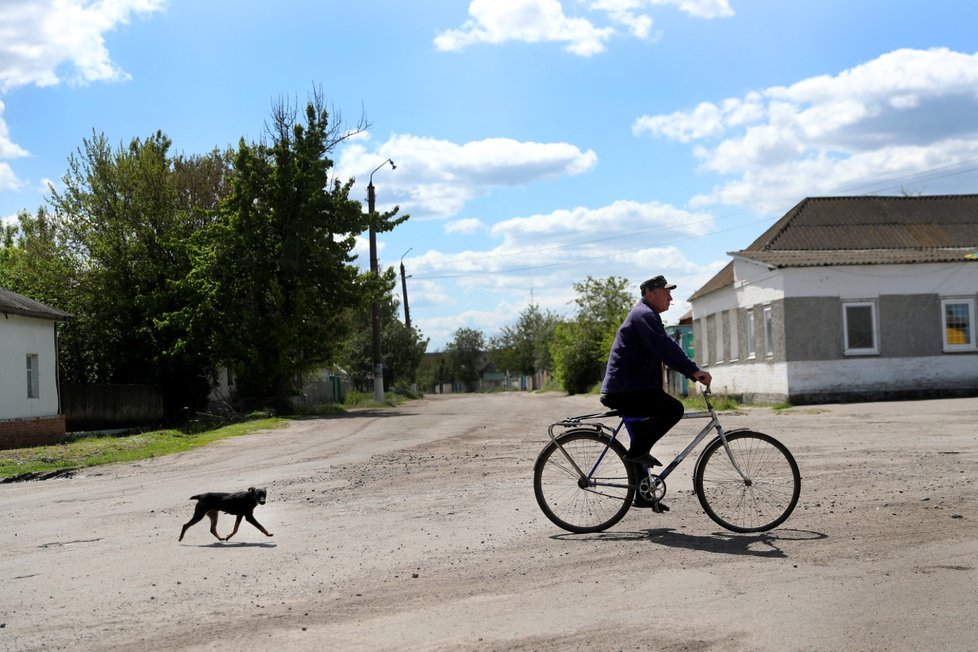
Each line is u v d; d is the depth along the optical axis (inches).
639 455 298.0
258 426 1082.1
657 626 196.7
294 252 1449.3
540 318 4131.4
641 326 289.4
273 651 187.9
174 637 200.4
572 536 296.7
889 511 318.3
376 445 728.3
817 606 207.5
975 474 402.6
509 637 192.5
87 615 221.1
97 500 455.2
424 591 234.1
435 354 5054.1
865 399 1107.3
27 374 1130.7
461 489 420.2
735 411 1027.3
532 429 835.4
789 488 295.3
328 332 1524.4
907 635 185.9
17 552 314.2
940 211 1411.2
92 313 1509.6
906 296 1117.7
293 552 289.9
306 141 1461.6
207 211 1493.6
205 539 319.9
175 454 758.5
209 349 1464.1
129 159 1545.3
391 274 1547.7
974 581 224.4
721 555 260.7
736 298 1299.2
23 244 1647.4
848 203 1421.0
